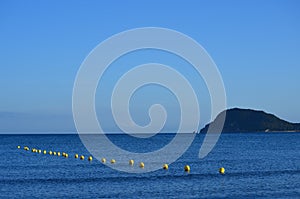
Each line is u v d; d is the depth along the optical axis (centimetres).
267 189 3581
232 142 13800
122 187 3719
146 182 4003
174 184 3875
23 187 3759
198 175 4509
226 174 4612
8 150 9381
